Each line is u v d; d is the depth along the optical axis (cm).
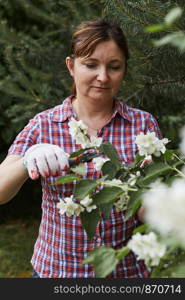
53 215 145
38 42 334
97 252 83
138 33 207
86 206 107
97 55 139
